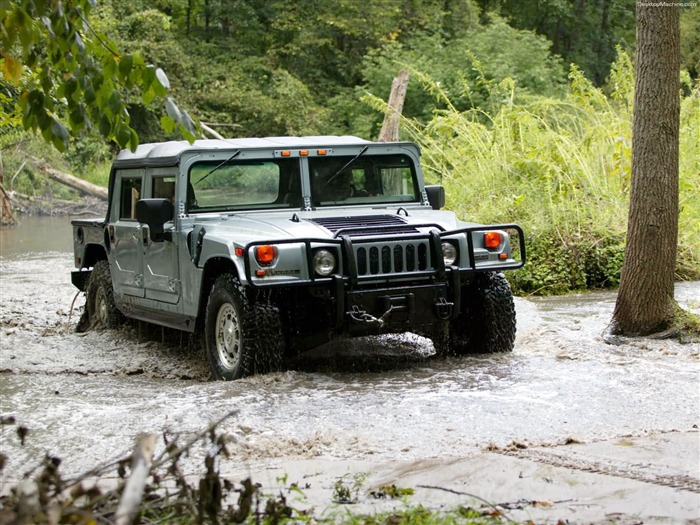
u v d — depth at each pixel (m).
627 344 11.05
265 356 9.45
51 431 7.62
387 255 9.62
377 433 7.37
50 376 10.30
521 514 5.23
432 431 7.40
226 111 42.94
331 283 9.41
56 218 37.81
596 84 54.97
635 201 11.41
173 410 8.20
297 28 46.84
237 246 9.47
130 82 6.10
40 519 3.83
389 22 47.22
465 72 40.34
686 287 16.89
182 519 4.83
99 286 13.30
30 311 15.68
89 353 11.57
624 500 5.43
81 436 7.46
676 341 11.16
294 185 10.97
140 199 11.23
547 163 19.36
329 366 10.13
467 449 6.90
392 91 26.39
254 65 45.66
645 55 11.27
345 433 7.33
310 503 5.52
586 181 19.69
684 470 6.09
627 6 56.94
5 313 15.42
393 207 11.24
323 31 47.12
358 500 5.58
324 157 11.09
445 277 9.83
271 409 8.14
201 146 10.79
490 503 5.43
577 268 17.44
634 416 7.74
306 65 47.50
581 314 13.84
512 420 7.69
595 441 7.01
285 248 9.31
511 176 20.53
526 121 21.69
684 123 21.53
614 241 17.98
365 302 9.52
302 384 9.13
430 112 40.62
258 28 48.03
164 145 11.38
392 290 9.58
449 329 10.74
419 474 6.08
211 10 47.16
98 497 4.30
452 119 23.00
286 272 9.30
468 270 9.98
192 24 48.31
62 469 6.59
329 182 11.09
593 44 55.88
